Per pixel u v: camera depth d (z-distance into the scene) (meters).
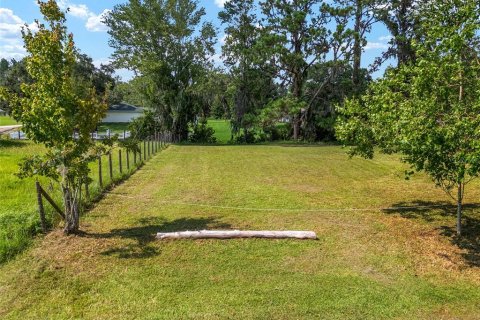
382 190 12.59
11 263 6.58
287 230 8.45
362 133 9.49
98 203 10.41
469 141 6.32
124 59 34.28
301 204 10.69
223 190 12.29
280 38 31.73
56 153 7.57
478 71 7.28
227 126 54.50
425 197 11.58
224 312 5.25
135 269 6.44
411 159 7.95
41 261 6.66
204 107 37.88
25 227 7.81
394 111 7.80
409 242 7.83
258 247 7.45
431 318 5.21
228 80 36.16
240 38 35.41
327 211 10.01
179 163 18.31
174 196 11.37
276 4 32.28
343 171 16.17
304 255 7.13
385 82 8.56
